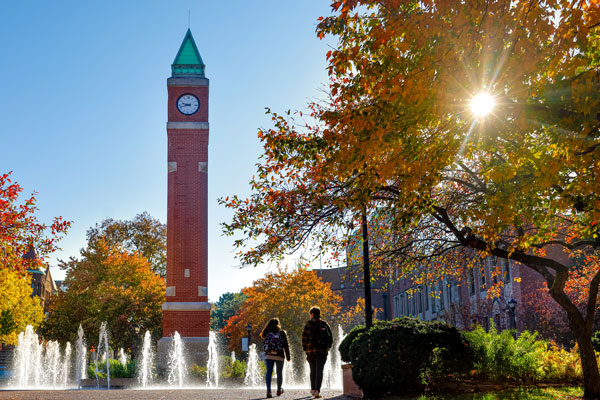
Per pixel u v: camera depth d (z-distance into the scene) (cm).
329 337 1463
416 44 945
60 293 5522
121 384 3028
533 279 3203
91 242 5703
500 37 908
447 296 4647
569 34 880
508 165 1050
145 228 6644
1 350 7538
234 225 1520
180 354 3831
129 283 5456
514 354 1495
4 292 4300
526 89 935
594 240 1484
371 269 1852
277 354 1494
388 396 1347
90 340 5228
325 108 1571
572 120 904
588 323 1328
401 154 995
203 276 4016
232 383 3145
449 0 878
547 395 1274
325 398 1432
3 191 2134
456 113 948
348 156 988
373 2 973
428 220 1705
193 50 4262
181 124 4125
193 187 4084
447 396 1277
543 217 1105
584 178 1008
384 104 945
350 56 983
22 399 1488
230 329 5738
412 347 1336
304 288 4922
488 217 1073
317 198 1405
